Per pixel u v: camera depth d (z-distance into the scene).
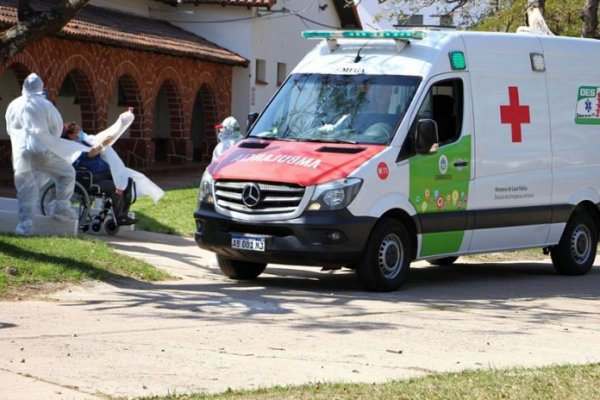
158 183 30.70
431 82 14.54
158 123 40.19
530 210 16.05
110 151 18.08
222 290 13.69
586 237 17.47
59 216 16.20
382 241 13.87
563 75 16.73
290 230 13.41
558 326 12.14
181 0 40.19
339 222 13.30
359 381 8.68
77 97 32.69
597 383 8.79
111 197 18.14
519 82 15.93
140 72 33.34
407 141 14.10
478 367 9.52
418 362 9.65
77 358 9.17
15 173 15.88
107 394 7.96
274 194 13.55
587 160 17.05
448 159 14.70
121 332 10.44
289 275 15.74
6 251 13.49
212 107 39.66
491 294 14.75
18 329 10.36
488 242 15.52
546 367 9.47
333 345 10.27
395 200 13.90
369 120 14.30
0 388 8.02
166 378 8.57
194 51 36.09
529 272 17.91
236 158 14.21
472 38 15.36
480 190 15.20
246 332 10.74
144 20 38.81
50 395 7.86
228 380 8.59
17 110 15.84
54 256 13.73
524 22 31.66
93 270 13.54
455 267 18.44
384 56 14.94
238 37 41.28
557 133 16.53
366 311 12.47
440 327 11.60
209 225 14.03
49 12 13.48
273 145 14.34
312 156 13.82
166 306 12.14
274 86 43.91
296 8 45.31
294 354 9.76
